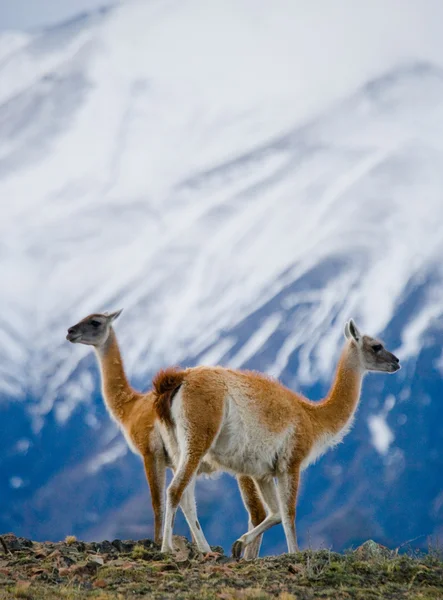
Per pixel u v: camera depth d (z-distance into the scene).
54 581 40.25
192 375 51.25
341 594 39.38
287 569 43.06
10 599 36.84
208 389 50.66
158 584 40.00
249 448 52.03
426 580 42.72
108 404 60.34
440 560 46.09
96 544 48.16
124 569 41.69
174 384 51.03
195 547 52.00
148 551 46.38
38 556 44.75
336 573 41.88
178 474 49.28
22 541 48.38
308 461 54.72
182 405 50.41
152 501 54.38
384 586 41.38
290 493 52.78
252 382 52.78
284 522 52.31
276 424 52.78
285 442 53.19
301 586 40.50
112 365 61.22
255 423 52.00
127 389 60.41
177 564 43.72
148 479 54.72
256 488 55.69
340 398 58.06
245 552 53.50
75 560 43.69
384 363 59.78
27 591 37.47
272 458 53.00
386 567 43.78
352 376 58.94
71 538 49.16
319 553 45.00
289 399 54.34
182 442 50.12
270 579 41.44
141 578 40.84
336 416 57.28
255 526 55.12
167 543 48.03
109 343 61.94
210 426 50.25
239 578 41.34
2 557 44.78
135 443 55.84
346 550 46.97
